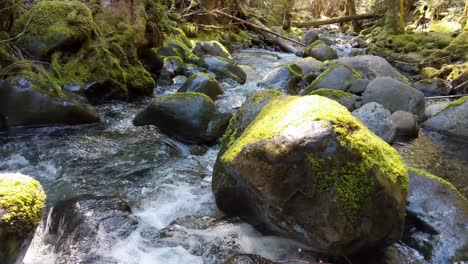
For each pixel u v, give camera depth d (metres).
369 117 5.44
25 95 4.68
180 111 4.83
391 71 7.97
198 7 12.45
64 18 5.70
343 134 2.42
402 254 2.76
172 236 2.84
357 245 2.51
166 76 7.34
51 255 2.66
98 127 5.00
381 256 2.69
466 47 11.37
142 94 6.27
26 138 4.53
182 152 4.55
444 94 8.30
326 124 2.43
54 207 3.07
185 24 11.20
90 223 2.83
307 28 21.88
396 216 2.53
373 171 2.40
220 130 4.88
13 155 4.12
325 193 2.37
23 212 2.09
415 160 4.88
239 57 11.41
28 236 2.13
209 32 12.17
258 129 2.71
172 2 11.20
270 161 2.46
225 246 2.75
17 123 4.65
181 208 3.33
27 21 5.66
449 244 2.80
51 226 2.94
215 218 3.07
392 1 15.66
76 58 5.61
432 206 3.06
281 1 17.81
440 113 5.99
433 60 10.88
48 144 4.43
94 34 5.95
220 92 6.64
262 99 3.42
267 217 2.64
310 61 9.15
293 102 2.85
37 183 2.33
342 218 2.36
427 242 2.85
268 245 2.77
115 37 6.23
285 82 7.86
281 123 2.57
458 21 16.31
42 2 5.85
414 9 21.17
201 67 8.12
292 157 2.39
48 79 4.98
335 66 7.12
